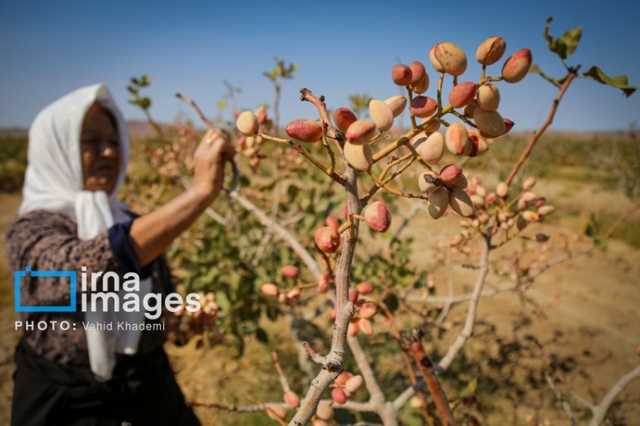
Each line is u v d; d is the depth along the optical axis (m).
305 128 0.69
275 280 2.76
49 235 1.53
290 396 1.26
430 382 0.96
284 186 3.22
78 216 1.75
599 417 1.61
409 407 1.96
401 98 0.72
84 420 1.65
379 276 2.63
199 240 3.07
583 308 4.74
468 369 3.23
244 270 2.76
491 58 0.66
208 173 1.44
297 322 2.86
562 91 1.02
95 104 1.92
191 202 1.42
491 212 1.39
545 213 1.28
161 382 1.89
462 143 0.65
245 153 1.50
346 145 0.66
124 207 2.19
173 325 2.37
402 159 0.70
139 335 1.72
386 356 3.33
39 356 1.62
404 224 2.74
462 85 0.64
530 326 4.22
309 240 2.83
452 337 3.70
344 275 0.70
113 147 1.98
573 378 3.24
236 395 3.19
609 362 3.68
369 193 0.72
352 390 1.04
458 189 0.70
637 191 10.48
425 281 2.76
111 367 1.67
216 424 2.88
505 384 3.14
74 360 1.62
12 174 14.01
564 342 3.96
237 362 3.59
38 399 1.60
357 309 1.01
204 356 3.67
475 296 1.40
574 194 11.21
